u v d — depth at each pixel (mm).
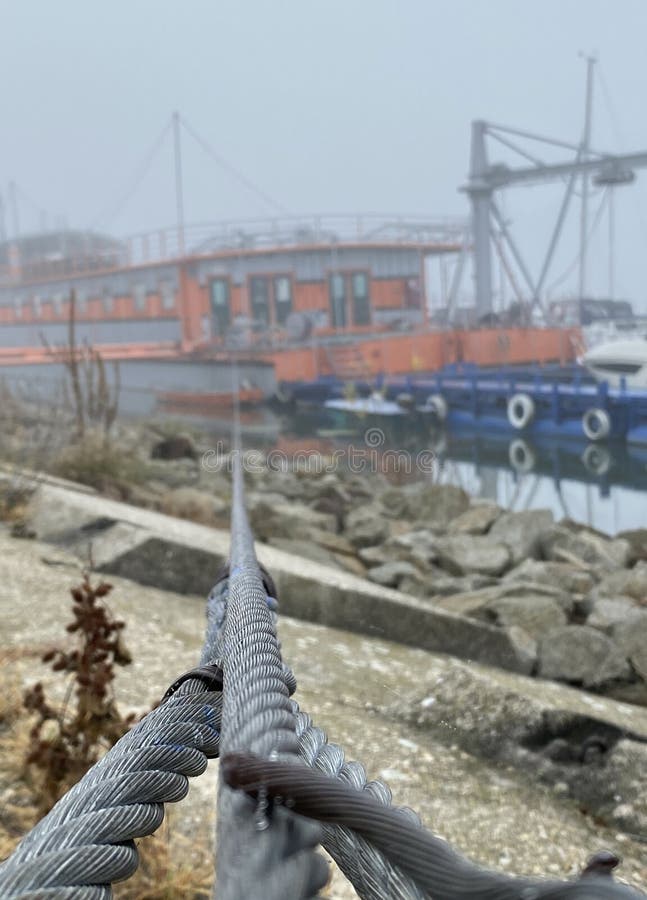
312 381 28031
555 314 24938
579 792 4188
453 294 29797
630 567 12141
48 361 27625
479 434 22234
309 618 7148
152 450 18734
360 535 12445
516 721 4469
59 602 6328
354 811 443
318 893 431
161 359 31094
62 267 35812
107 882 694
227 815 453
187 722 827
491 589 9062
